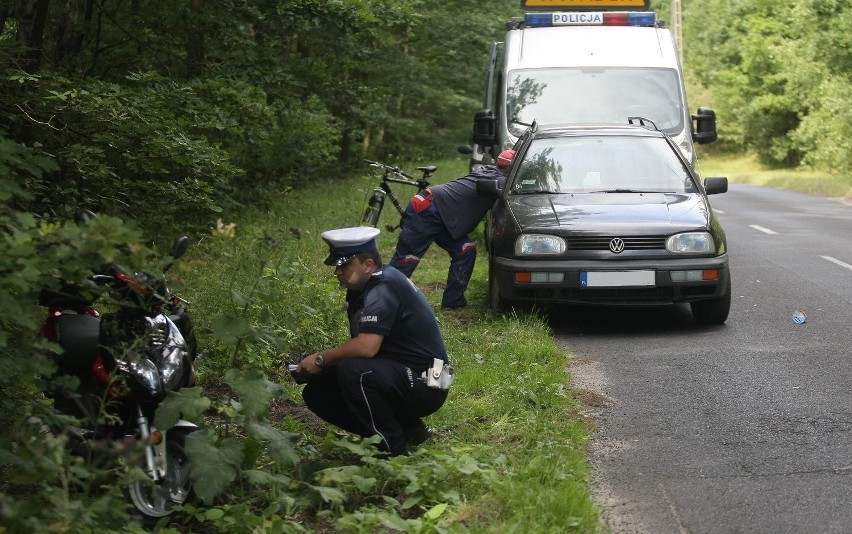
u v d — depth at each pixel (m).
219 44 15.19
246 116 13.11
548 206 10.13
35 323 4.40
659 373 8.14
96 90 10.03
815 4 43.00
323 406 5.99
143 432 4.89
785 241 16.84
